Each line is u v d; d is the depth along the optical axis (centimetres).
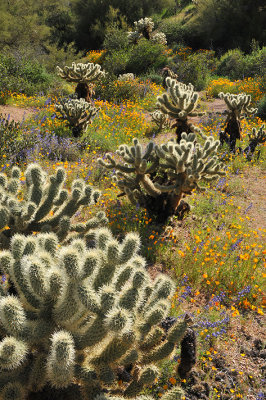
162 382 311
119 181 579
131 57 2302
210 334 369
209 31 2897
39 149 830
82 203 435
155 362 271
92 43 3581
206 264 479
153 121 1197
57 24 3575
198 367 334
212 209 656
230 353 357
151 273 468
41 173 413
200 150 552
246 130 1118
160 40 2638
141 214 603
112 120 1174
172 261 494
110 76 1700
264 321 404
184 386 311
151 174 650
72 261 235
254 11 2730
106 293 241
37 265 244
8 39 2470
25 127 964
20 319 235
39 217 418
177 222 605
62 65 2483
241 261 486
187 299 428
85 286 241
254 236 579
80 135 989
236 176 831
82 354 254
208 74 2175
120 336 230
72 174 746
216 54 2808
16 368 248
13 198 405
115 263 262
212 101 1753
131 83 1678
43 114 1143
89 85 1289
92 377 243
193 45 3023
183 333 266
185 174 553
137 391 254
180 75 2111
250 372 338
